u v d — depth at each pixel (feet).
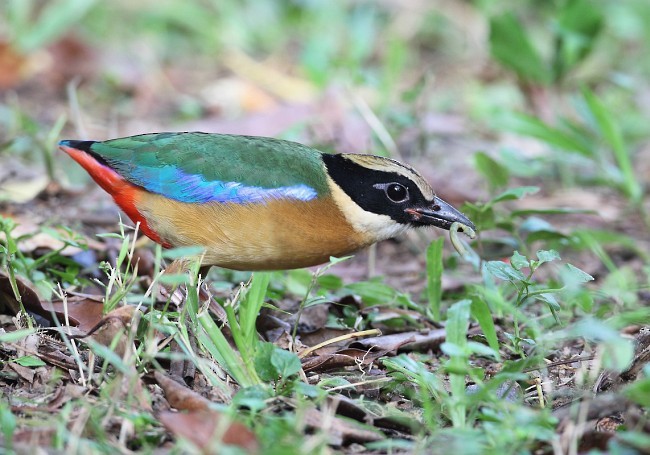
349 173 34.40
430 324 36.91
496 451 23.86
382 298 37.29
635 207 52.70
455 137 60.29
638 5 78.54
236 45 74.74
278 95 67.62
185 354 28.84
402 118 52.44
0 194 46.55
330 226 34.09
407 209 35.19
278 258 34.30
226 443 23.93
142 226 35.06
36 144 49.98
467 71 73.36
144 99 66.44
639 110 66.90
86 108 64.28
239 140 34.58
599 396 27.78
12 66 66.59
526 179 57.11
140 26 76.23
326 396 27.84
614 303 39.73
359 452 26.30
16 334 28.17
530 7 80.69
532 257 45.52
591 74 69.97
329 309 37.06
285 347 32.99
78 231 42.55
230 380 29.86
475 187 53.72
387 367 31.83
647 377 27.61
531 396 30.19
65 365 29.66
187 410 27.07
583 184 55.98
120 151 34.63
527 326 34.27
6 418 24.61
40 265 37.96
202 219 33.63
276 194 33.35
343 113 57.98
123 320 29.71
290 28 78.28
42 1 74.84
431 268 36.55
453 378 28.07
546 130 51.75
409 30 78.18
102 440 24.95
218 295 37.93
